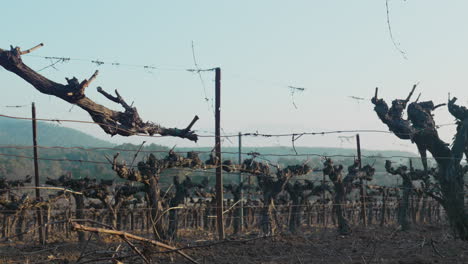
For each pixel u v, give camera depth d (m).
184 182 19.59
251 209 25.73
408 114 19.00
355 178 23.66
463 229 18.39
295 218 22.56
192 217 25.09
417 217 28.73
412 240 18.64
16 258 14.02
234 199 25.00
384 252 15.51
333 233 22.80
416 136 18.64
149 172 16.89
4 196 18.38
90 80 11.02
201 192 24.56
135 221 24.86
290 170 21.11
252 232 21.88
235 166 19.42
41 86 10.78
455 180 18.67
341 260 13.81
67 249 15.68
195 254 14.72
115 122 12.79
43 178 49.94
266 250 15.65
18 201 17.75
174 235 18.83
